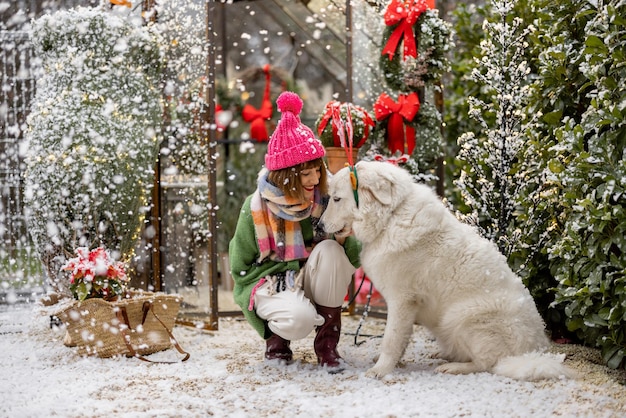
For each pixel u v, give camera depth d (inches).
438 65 173.2
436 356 137.2
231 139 229.3
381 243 119.8
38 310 137.7
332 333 127.0
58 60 160.6
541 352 120.0
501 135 151.2
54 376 122.0
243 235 127.2
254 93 240.8
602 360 134.0
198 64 169.8
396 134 171.5
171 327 143.3
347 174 119.0
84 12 161.3
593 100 123.2
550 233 147.8
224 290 207.9
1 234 195.8
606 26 121.8
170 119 180.2
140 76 166.7
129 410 102.0
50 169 152.9
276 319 121.7
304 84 232.2
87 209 155.3
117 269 141.9
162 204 184.1
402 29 169.9
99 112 156.9
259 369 126.3
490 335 118.0
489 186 156.4
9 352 141.8
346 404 104.3
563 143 128.7
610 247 123.7
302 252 125.6
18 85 209.6
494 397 105.4
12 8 195.2
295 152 116.3
